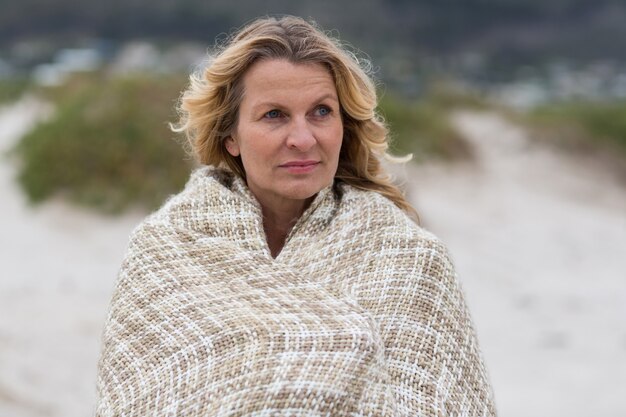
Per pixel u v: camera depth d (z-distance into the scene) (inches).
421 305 109.8
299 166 112.5
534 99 1561.3
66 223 488.1
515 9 3125.0
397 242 113.2
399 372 106.2
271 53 111.7
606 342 370.6
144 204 506.0
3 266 420.5
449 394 107.1
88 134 541.3
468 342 113.3
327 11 2635.3
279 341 99.3
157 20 2373.3
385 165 131.5
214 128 119.2
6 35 2395.4
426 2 2886.3
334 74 113.7
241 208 115.2
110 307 111.5
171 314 105.3
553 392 312.3
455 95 1127.6
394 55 2425.0
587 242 590.9
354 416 97.0
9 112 859.4
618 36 3122.5
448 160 748.6
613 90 2208.4
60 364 300.7
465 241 558.6
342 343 99.3
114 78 667.4
